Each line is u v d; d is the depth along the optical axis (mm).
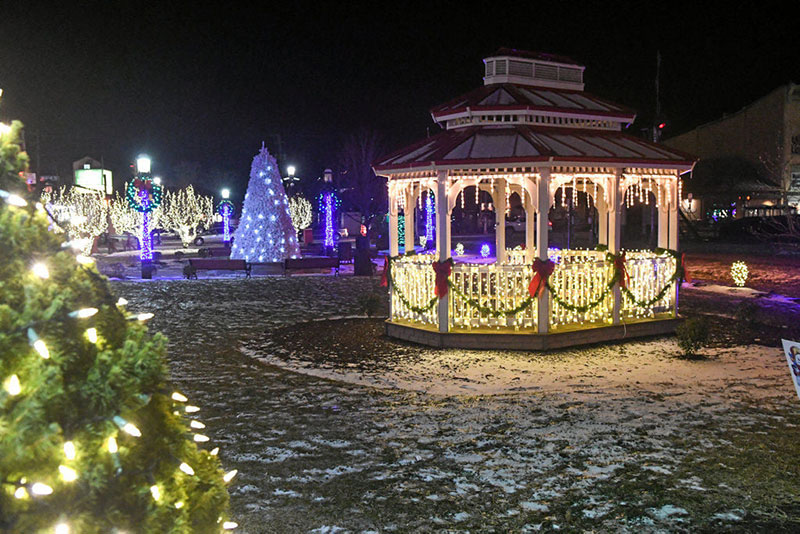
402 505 5547
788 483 5930
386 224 54344
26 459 2057
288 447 6984
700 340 11219
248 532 5070
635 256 13859
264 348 12219
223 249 33750
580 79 14711
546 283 12031
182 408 2865
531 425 7613
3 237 2227
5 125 2449
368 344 12547
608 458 6566
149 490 2404
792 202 49844
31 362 2094
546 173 12023
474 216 57500
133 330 2592
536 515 5340
